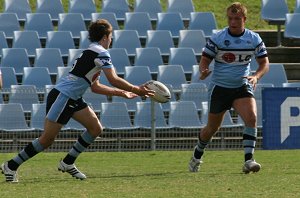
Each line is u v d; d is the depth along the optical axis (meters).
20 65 65.12
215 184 31.22
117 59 64.75
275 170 37.34
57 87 32.19
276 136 48.72
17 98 56.94
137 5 76.50
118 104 55.34
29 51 68.12
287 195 27.73
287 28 71.00
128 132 54.69
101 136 54.38
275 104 48.53
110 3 76.50
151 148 53.50
